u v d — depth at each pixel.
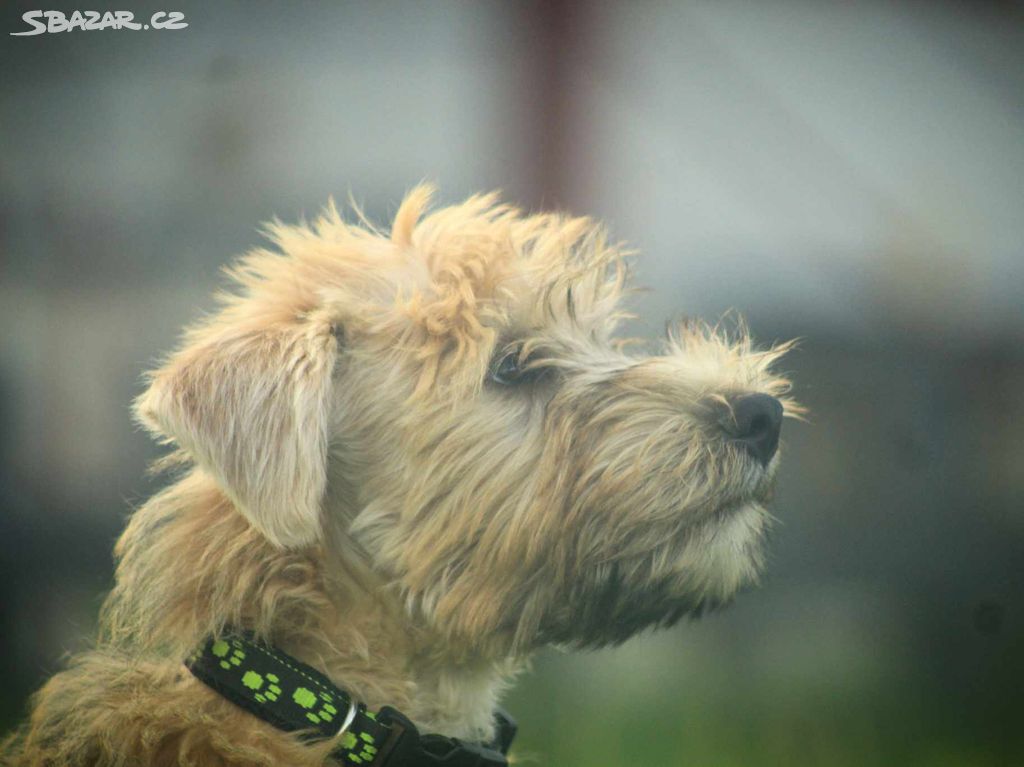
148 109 11.32
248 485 4.93
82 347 11.09
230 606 5.07
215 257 11.30
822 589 11.28
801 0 11.97
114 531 10.79
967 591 11.16
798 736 9.44
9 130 11.15
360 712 4.92
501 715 6.05
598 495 5.26
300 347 5.22
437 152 11.48
